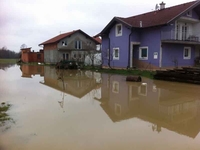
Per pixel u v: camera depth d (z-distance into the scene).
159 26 17.42
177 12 17.95
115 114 5.96
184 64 19.73
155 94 8.94
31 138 4.19
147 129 4.74
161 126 4.97
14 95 8.69
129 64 19.61
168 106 6.96
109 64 21.33
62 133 4.45
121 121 5.31
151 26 17.77
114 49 21.73
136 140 4.10
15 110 6.29
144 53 19.53
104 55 23.64
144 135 4.37
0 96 8.45
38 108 6.54
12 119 5.41
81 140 4.09
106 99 8.04
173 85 11.27
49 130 4.62
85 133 4.45
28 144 3.92
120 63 20.89
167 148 3.77
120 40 20.72
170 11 19.41
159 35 17.73
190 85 11.24
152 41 18.48
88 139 4.14
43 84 12.14
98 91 9.81
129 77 12.97
